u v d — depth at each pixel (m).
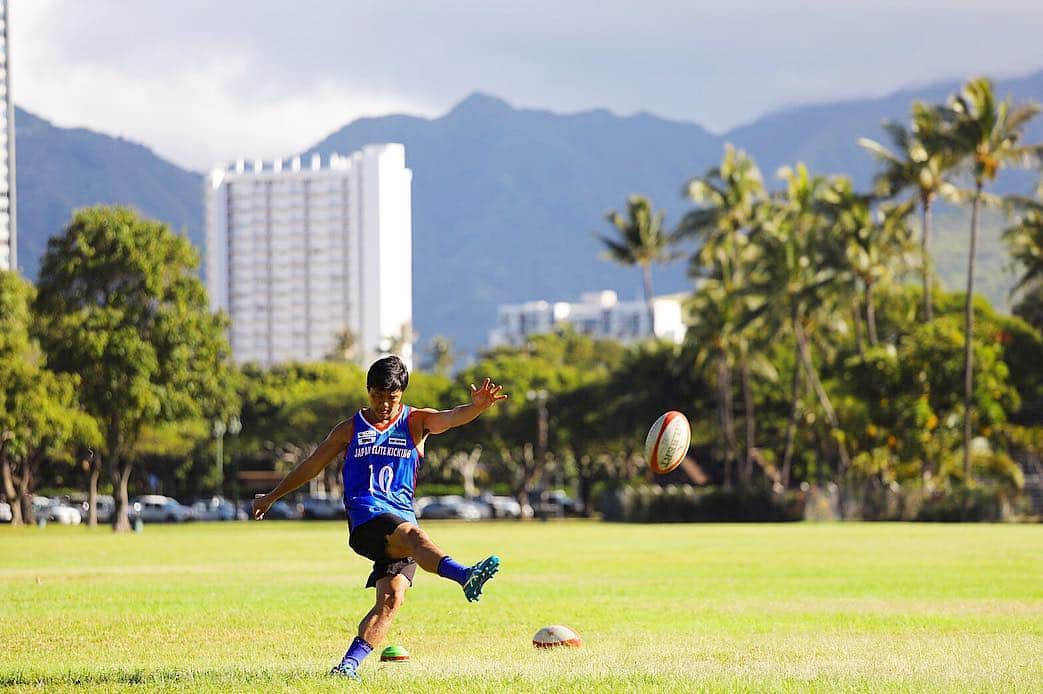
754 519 177.75
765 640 30.39
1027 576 55.91
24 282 170.00
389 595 21.73
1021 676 23.02
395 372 22.00
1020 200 171.88
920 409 168.75
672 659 26.03
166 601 43.03
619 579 55.09
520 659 26.27
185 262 157.50
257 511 22.47
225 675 23.11
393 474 21.92
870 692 20.75
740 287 194.38
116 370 152.75
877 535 110.12
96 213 155.12
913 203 177.50
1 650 29.50
